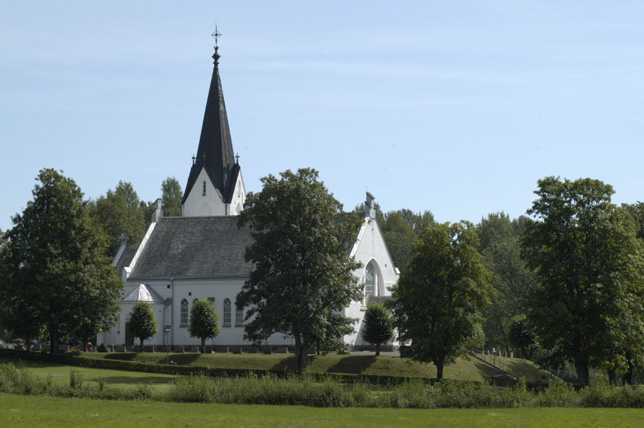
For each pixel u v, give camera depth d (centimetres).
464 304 7306
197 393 4862
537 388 6309
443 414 4306
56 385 5109
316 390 4800
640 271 6869
